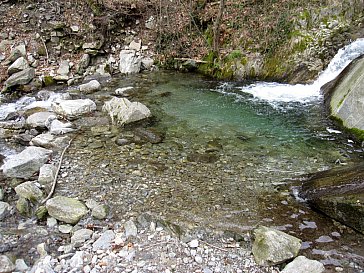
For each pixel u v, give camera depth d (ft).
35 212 18.84
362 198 16.55
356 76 29.40
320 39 39.19
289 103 33.65
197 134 27.89
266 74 40.81
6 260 14.82
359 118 26.84
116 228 17.35
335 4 41.24
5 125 29.89
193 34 47.21
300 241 15.71
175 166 23.17
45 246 16.19
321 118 30.14
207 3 48.21
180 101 35.14
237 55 42.32
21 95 37.65
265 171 22.43
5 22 44.80
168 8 48.83
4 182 21.66
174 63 46.37
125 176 21.97
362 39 36.63
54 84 40.37
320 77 36.70
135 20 49.42
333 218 17.61
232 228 17.19
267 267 14.69
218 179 21.59
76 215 18.11
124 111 29.91
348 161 23.24
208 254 15.44
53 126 28.71
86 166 23.13
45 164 22.79
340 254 15.39
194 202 19.34
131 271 14.33
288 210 18.52
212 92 37.70
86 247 15.94
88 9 46.93
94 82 39.14
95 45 45.16
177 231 16.90
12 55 41.29
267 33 42.11
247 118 30.76
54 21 45.27
